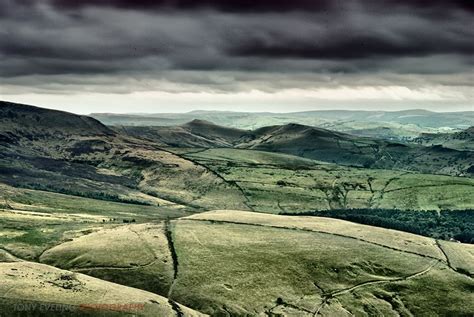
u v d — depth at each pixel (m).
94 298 125.25
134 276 158.38
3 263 145.75
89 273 159.25
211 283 157.88
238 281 160.88
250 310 148.25
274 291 159.12
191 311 135.88
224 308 147.12
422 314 160.00
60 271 143.12
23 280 128.88
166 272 161.50
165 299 138.75
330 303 158.12
